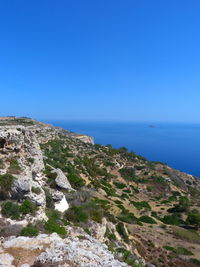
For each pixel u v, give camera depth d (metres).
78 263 12.53
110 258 15.00
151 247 38.97
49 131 113.62
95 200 45.78
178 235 48.88
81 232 23.14
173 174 107.94
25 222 18.92
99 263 13.15
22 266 13.21
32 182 22.38
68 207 28.08
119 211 51.25
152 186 88.75
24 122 125.88
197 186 108.44
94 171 76.75
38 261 12.65
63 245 15.07
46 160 50.22
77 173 58.78
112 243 28.89
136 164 106.62
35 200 20.81
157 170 106.25
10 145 26.47
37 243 15.60
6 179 21.16
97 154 99.75
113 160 98.62
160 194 84.69
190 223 59.56
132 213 55.53
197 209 76.25
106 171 84.62
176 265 34.78
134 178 90.62
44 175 30.72
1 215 18.66
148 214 60.38
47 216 22.39
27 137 28.92
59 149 80.75
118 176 87.12
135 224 49.41
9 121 124.00
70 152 84.31
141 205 66.75
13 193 20.77
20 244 15.34
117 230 35.16
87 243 17.67
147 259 33.59
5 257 13.89
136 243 38.06
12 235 17.03
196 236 50.56
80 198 33.06
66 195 31.03
